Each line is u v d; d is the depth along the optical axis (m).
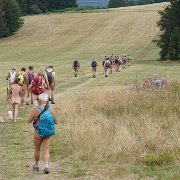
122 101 23.06
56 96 30.70
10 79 24.34
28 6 141.88
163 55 70.88
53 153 15.00
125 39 95.75
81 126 17.34
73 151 15.03
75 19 114.94
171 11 71.19
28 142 16.80
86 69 55.22
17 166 13.66
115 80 42.56
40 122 12.51
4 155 14.93
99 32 102.75
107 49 87.56
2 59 80.50
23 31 109.00
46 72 26.30
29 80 25.70
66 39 100.06
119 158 14.11
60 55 83.06
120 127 16.86
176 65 63.91
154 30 100.56
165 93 25.47
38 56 83.12
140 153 14.41
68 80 42.50
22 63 69.12
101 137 15.72
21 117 22.17
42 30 108.62
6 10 106.75
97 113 20.77
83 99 25.30
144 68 57.25
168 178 12.11
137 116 19.77
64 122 19.86
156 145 14.93
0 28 104.62
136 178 12.30
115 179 12.29
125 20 109.88
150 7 136.62
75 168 13.35
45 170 12.79
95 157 14.32
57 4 155.00
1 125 19.98
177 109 21.73
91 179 12.34
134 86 29.62
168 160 13.63
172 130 16.83
